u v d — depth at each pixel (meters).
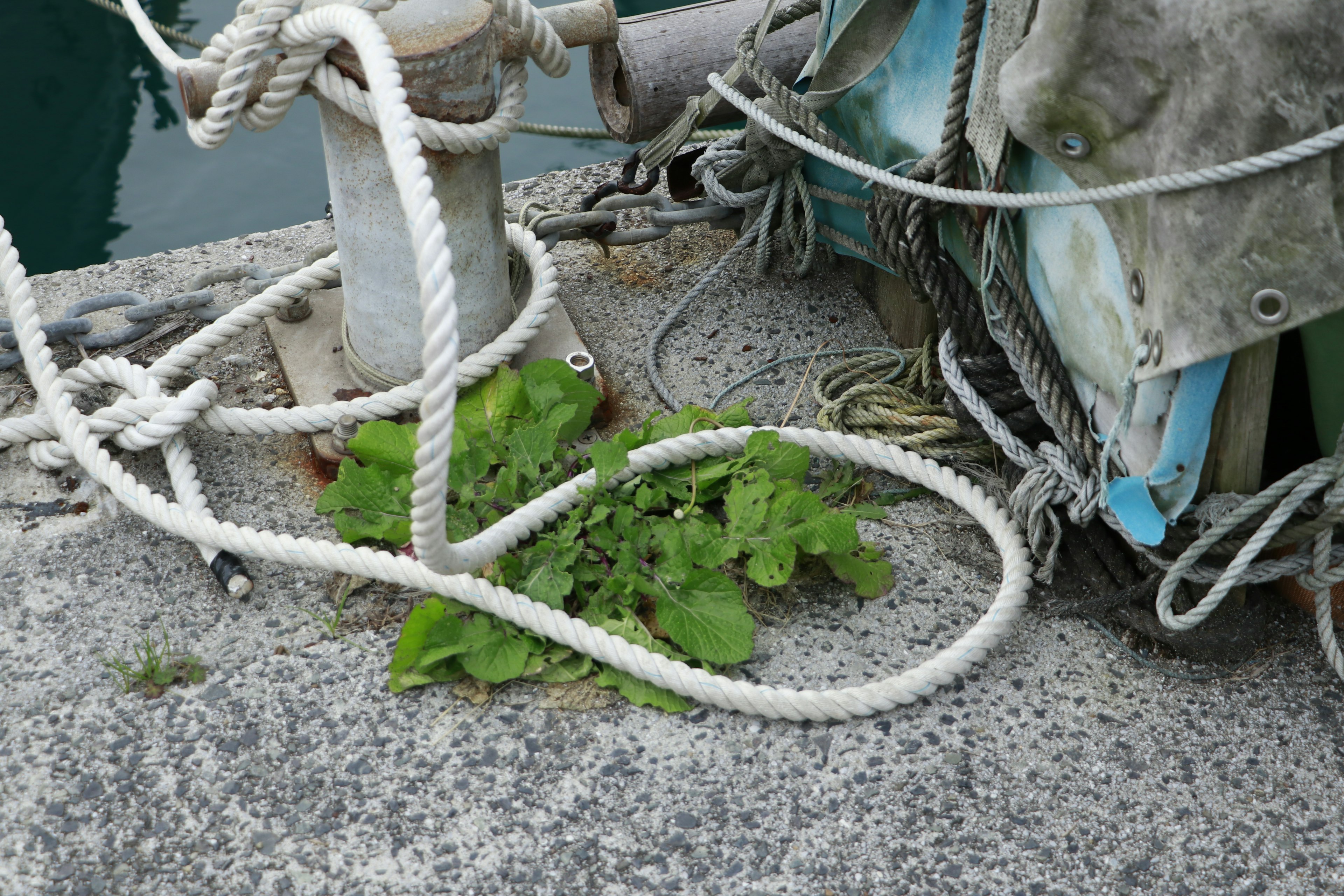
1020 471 2.20
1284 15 1.37
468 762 1.83
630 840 1.73
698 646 1.90
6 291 2.29
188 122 2.16
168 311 2.59
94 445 2.18
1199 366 1.66
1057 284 1.94
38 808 1.76
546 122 4.68
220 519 2.23
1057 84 1.62
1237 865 1.71
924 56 2.16
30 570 2.11
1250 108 1.44
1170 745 1.87
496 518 2.11
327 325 2.58
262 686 1.93
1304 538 1.83
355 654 1.98
